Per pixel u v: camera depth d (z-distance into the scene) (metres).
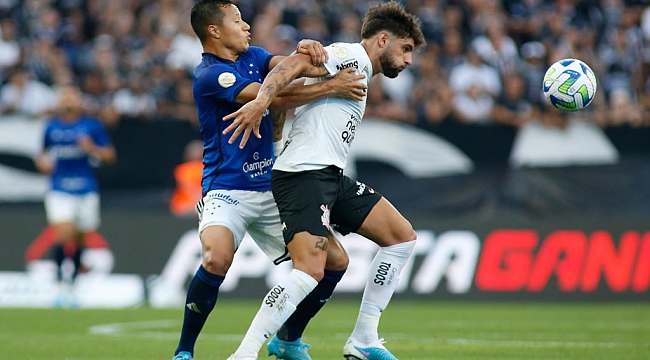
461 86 50.88
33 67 51.94
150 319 34.19
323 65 17.53
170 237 44.28
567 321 32.94
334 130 17.72
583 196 45.53
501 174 46.28
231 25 19.09
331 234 18.95
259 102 16.95
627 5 58.00
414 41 18.61
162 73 50.88
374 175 47.25
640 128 47.47
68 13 54.88
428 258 43.50
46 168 42.09
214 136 18.81
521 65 53.03
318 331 29.05
